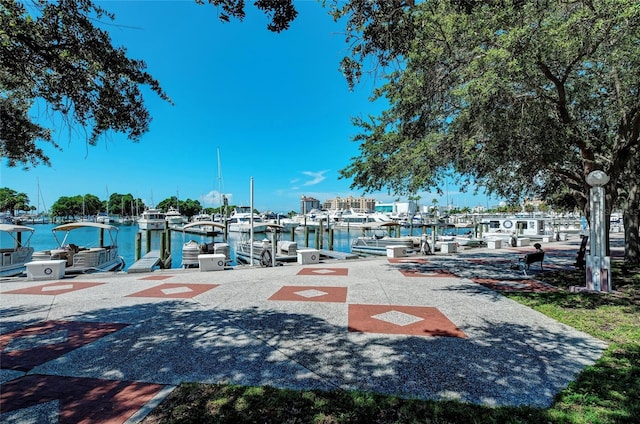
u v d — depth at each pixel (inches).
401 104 368.5
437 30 284.2
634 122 360.8
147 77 207.2
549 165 390.3
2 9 154.9
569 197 946.7
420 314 273.1
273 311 283.7
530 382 156.3
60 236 2139.5
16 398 142.9
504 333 225.1
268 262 609.0
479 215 3713.1
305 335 222.7
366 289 378.0
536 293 346.6
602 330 227.5
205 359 183.6
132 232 2603.3
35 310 289.9
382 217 2851.9
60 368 172.7
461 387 151.7
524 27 252.8
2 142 244.7
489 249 910.4
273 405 135.9
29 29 160.6
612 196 391.2
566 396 142.1
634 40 300.5
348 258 765.9
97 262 684.7
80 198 4436.5
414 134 361.7
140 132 219.8
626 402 136.6
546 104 336.2
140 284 419.2
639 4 216.4
